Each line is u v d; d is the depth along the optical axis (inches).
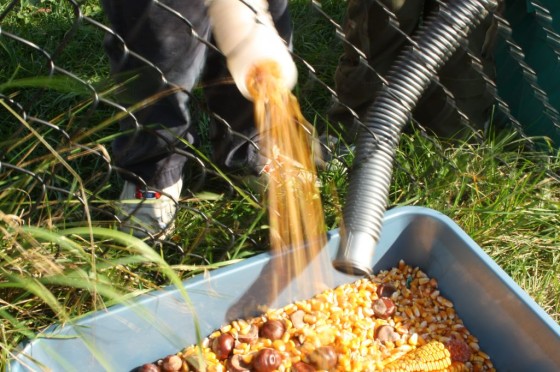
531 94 61.6
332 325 51.5
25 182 48.8
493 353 50.6
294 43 67.6
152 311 48.3
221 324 50.8
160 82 48.6
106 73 64.3
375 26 56.6
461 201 57.7
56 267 45.4
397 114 49.5
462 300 51.9
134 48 48.6
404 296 53.0
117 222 51.3
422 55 49.8
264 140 50.0
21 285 45.3
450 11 49.9
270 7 50.6
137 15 47.4
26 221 50.5
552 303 54.4
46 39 65.7
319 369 49.4
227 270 49.6
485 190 57.5
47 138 56.4
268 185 53.7
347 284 53.1
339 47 67.4
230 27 42.1
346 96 59.7
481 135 61.9
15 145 46.7
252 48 41.8
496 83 62.9
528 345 48.7
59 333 46.4
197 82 53.2
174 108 50.7
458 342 50.8
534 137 59.3
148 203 52.8
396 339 51.3
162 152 51.9
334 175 56.1
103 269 49.1
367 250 46.7
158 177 52.9
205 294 49.4
